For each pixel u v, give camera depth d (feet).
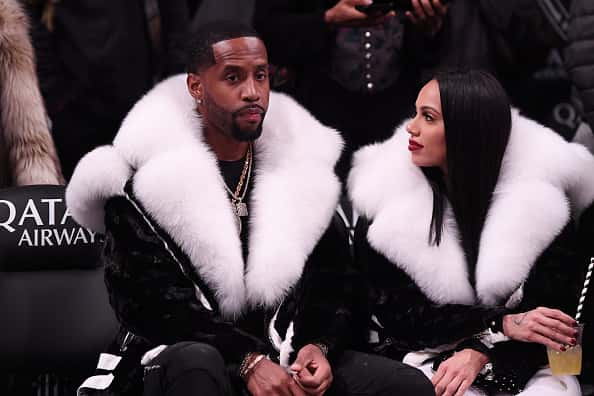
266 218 29.32
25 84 37.83
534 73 41.55
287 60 38.06
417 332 30.81
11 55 37.58
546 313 29.45
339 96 37.76
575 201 32.19
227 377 26.84
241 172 30.17
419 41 37.78
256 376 27.30
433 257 30.89
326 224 29.86
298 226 29.35
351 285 30.40
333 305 29.73
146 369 27.58
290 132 30.48
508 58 39.93
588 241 33.42
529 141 31.65
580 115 41.11
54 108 40.06
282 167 30.04
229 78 29.01
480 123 30.86
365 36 37.60
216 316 28.27
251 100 28.99
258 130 29.30
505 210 30.86
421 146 31.12
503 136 31.17
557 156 31.32
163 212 28.30
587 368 34.81
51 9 40.01
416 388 27.76
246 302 29.19
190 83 29.78
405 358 30.86
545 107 41.65
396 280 31.22
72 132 39.91
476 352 29.84
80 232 33.06
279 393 27.17
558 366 29.32
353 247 32.17
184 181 28.45
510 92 40.93
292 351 28.91
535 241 30.68
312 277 29.94
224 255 28.45
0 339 32.68
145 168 28.60
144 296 28.40
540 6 39.60
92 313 32.99
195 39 29.66
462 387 29.17
